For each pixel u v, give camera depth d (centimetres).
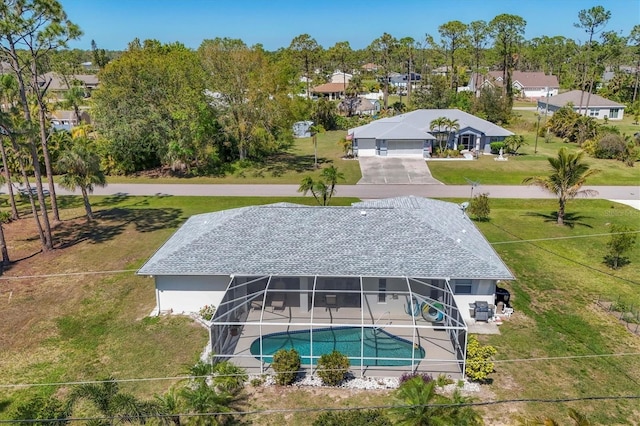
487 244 2988
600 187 5422
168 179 6088
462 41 12388
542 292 3012
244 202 5012
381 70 14838
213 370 2098
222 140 6588
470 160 6706
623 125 9381
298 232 2812
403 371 2242
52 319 2769
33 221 4538
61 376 2244
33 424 1781
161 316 2778
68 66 8650
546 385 2138
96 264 3519
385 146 7000
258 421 1942
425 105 9844
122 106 6178
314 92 13550
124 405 1750
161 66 6144
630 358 2330
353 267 2559
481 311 2647
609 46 10806
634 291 3016
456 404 1623
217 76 6209
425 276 2511
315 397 2080
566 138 8181
